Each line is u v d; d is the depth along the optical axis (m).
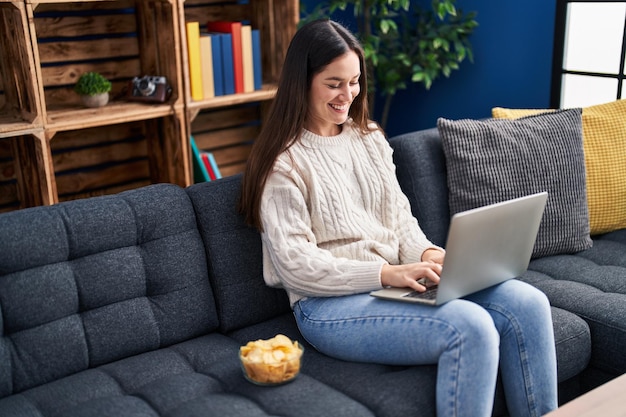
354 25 3.94
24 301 1.66
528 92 3.46
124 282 1.80
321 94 1.88
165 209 1.89
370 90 3.59
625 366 1.93
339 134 2.00
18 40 2.56
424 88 3.90
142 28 3.10
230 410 1.51
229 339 1.91
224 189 1.99
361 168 1.99
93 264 1.77
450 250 1.56
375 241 1.92
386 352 1.68
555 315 1.98
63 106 2.95
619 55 3.16
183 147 3.07
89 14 3.03
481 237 1.61
